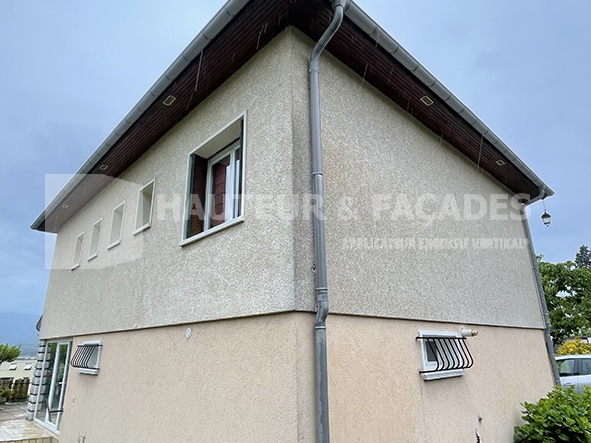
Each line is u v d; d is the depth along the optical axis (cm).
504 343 683
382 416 382
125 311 644
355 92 503
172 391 471
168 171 628
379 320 426
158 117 616
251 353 368
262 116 438
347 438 337
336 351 356
